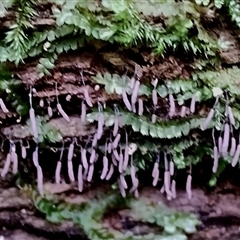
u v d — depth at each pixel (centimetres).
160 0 16
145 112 16
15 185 17
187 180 17
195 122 16
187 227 17
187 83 16
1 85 16
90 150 16
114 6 15
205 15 16
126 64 16
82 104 16
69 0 15
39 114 16
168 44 16
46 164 17
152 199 17
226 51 16
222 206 17
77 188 17
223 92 16
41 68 16
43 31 15
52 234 17
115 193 17
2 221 17
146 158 17
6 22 15
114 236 17
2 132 16
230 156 17
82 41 16
